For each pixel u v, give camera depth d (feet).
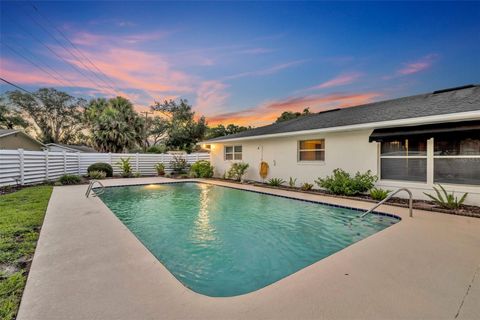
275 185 37.47
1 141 59.57
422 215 18.95
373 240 13.43
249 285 9.98
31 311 7.04
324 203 24.98
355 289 8.30
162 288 8.38
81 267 10.00
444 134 21.08
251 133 44.83
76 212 20.34
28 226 16.03
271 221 20.18
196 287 9.80
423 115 21.90
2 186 32.14
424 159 24.04
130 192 35.35
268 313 7.00
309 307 7.29
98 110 85.61
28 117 109.09
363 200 25.39
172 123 105.09
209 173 52.26
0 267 10.17
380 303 7.47
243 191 35.06
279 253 13.57
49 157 42.01
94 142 71.31
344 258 11.02
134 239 13.65
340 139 30.53
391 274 9.41
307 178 34.55
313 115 47.57
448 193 22.47
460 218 17.95
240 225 19.11
